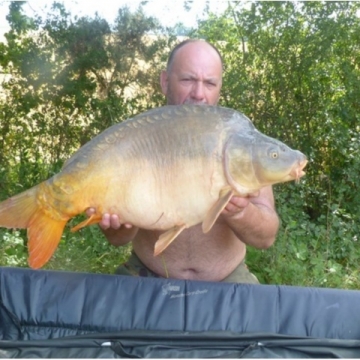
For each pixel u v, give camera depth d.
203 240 2.56
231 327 2.26
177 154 1.85
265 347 2.16
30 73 5.79
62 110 5.91
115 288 2.32
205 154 1.85
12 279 2.34
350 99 5.79
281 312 2.28
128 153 1.86
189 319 2.27
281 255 4.21
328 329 2.25
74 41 5.76
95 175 1.86
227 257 2.62
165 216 1.87
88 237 4.45
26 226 1.89
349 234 4.78
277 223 2.47
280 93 5.93
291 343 2.16
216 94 2.62
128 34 5.82
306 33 5.87
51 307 2.30
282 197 5.10
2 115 5.91
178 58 2.59
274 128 5.91
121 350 2.12
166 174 1.85
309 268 4.32
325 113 5.87
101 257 4.32
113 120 5.71
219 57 2.63
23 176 5.58
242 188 1.85
